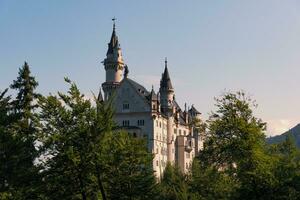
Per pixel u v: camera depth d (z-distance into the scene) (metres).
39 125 30.78
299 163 38.16
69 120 30.88
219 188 59.03
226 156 38.75
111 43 161.62
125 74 153.50
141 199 34.78
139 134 147.50
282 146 42.84
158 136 151.38
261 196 35.75
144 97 150.75
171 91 164.25
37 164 30.58
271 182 35.59
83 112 31.19
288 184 35.66
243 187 36.56
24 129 31.59
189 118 184.50
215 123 39.19
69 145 30.50
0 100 32.72
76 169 30.89
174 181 83.44
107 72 160.12
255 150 36.75
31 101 51.94
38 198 31.27
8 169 29.17
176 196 68.38
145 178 35.12
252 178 36.16
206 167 40.53
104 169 31.83
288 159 39.59
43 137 30.50
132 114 150.12
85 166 30.94
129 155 33.19
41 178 30.25
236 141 37.44
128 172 33.62
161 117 154.62
